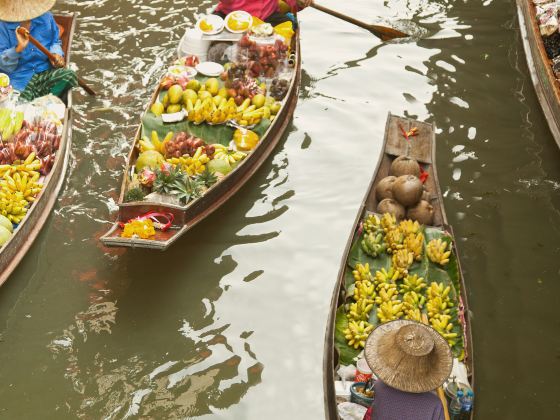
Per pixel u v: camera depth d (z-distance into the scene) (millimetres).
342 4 11484
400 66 10102
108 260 7176
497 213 7832
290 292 6910
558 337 6570
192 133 8141
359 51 10414
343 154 8586
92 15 10828
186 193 7082
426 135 7992
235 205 7816
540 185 8195
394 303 6219
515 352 6422
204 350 6367
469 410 5246
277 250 7340
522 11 10508
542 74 9023
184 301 6805
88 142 8547
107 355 6320
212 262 7188
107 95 9297
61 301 6773
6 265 6691
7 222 6941
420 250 6648
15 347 6375
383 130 8992
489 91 9633
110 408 5914
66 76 8547
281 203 7879
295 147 8641
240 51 8875
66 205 7723
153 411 5891
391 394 4453
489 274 7145
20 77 8656
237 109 8312
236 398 5988
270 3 9633
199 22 9242
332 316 5980
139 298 6812
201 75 8781
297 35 9414
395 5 11469
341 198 7977
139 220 6660
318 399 5984
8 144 7559
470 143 8781
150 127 8102
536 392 6090
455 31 10828
